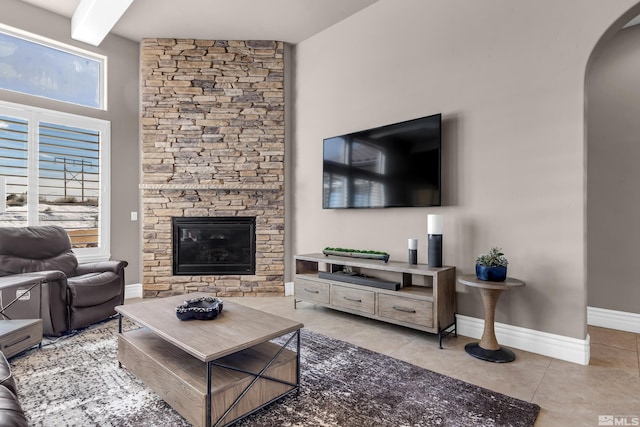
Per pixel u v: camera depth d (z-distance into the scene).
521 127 2.63
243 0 3.47
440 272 2.69
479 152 2.84
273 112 4.32
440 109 3.07
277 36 4.21
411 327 2.79
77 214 3.87
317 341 2.76
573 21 2.41
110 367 2.25
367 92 3.64
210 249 4.33
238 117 4.29
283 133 4.34
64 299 2.84
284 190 4.36
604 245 3.17
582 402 1.87
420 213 3.21
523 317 2.63
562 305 2.45
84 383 2.03
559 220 2.47
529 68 2.60
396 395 1.92
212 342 1.64
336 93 3.94
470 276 2.62
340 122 3.89
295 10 3.67
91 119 3.96
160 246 4.20
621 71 3.11
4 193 3.41
